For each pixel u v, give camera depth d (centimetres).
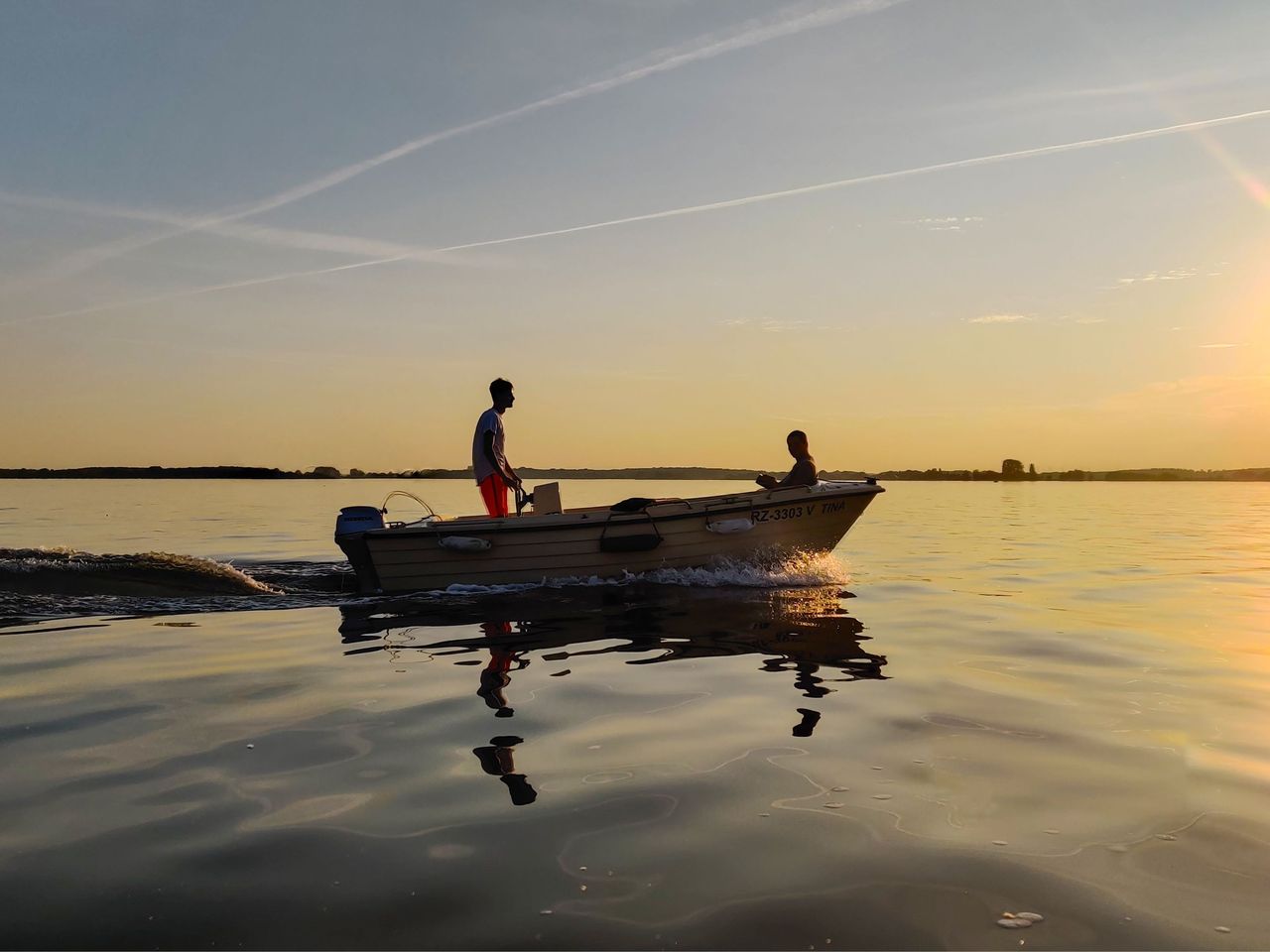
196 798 353
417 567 963
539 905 267
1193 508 3114
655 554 1039
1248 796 357
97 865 294
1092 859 301
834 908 267
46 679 558
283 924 256
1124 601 912
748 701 505
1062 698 513
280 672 579
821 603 897
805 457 1147
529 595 949
